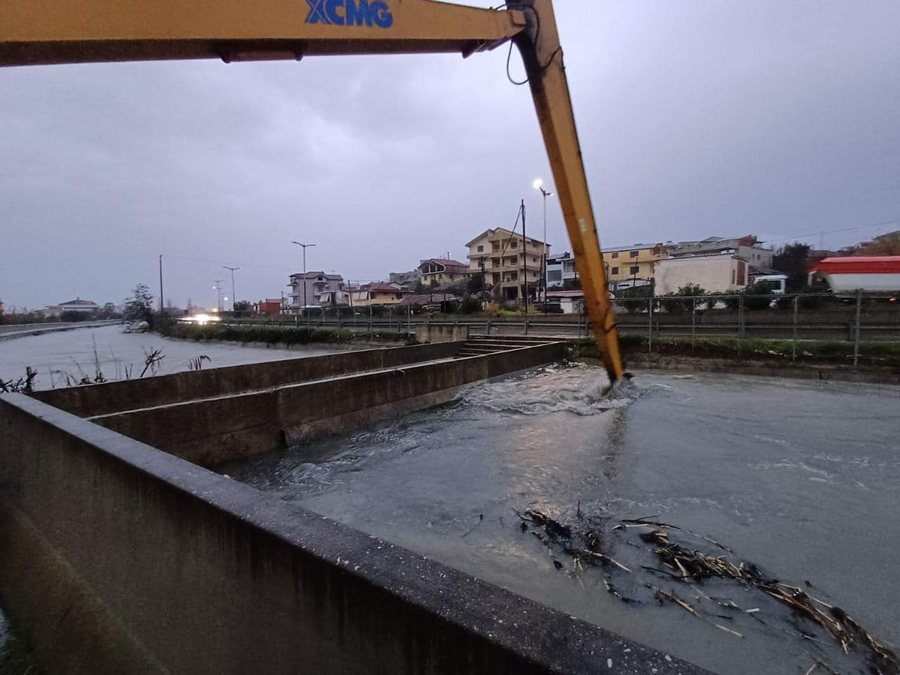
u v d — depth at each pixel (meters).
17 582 3.65
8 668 3.03
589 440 8.38
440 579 1.38
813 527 4.89
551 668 1.02
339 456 7.89
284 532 1.66
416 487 6.44
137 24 3.45
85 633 2.75
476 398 12.20
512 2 7.50
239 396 7.70
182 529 2.10
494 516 5.42
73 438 3.17
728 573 4.01
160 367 20.25
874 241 42.41
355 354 13.80
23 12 3.04
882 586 3.87
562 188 8.94
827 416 9.47
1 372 20.23
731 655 3.15
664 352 16.33
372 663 1.37
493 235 53.41
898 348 12.65
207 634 1.96
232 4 3.92
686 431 8.69
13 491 4.43
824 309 19.30
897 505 5.39
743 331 15.88
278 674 1.64
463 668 1.17
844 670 3.00
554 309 37.41
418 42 5.68
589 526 5.02
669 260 31.67
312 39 4.50
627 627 3.44
